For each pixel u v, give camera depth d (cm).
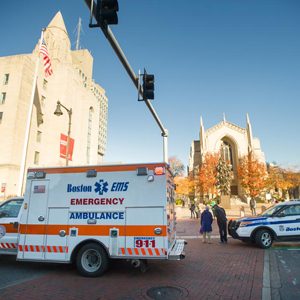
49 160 4612
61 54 5244
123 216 656
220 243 1182
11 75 4025
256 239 1043
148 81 791
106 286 573
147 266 725
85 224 673
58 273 687
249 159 5269
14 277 649
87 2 452
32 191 723
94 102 6662
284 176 5841
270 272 686
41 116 4516
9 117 3862
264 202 5144
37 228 697
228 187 5097
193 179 5775
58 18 5447
